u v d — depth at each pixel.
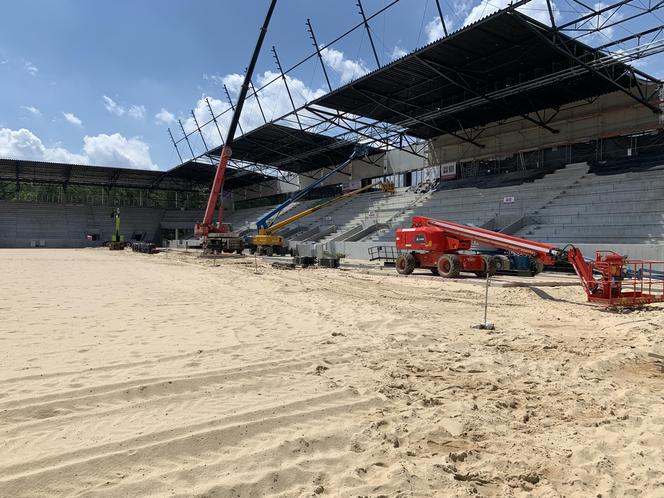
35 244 69.75
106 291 14.73
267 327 9.34
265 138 47.59
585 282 13.18
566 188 31.38
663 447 4.14
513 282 17.16
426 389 5.72
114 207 78.12
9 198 75.81
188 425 4.31
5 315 9.88
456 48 25.62
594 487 3.49
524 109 35.09
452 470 3.66
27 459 3.55
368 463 3.78
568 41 24.22
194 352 7.15
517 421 4.76
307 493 3.28
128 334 8.40
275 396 5.27
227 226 41.72
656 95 29.19
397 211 43.62
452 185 42.16
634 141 31.00
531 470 3.73
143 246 49.66
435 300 14.11
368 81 30.80
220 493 3.22
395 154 49.81
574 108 33.75
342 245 37.12
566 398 5.45
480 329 9.46
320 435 4.22
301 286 16.94
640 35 22.67
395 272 23.05
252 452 3.85
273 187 71.75
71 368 6.13
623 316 11.25
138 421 4.44
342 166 47.06
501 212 33.72
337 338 8.37
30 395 5.05
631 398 5.41
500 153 39.16
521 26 23.05
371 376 6.16
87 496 3.11
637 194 26.52
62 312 10.52
